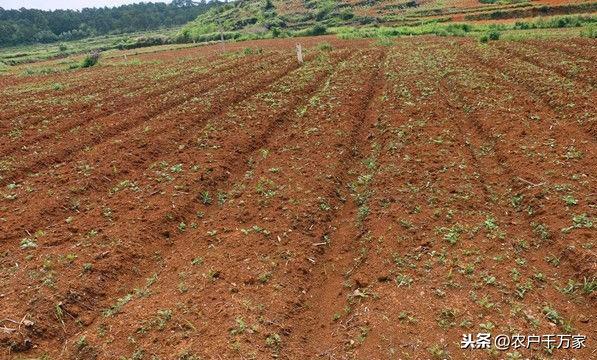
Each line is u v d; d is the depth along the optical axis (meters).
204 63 27.31
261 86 17.64
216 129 12.36
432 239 6.69
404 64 19.78
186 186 9.09
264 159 10.34
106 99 17.72
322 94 15.19
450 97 13.96
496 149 9.68
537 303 5.39
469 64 18.67
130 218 8.00
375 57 22.75
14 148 12.08
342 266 6.68
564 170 8.20
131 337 5.35
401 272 6.11
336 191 8.74
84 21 120.75
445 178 8.46
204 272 6.41
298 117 13.28
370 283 6.04
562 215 6.88
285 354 5.07
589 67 16.09
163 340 5.26
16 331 5.48
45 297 5.99
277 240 7.12
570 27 34.50
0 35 98.38
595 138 9.65
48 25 113.88
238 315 5.54
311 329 5.58
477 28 38.53
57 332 5.66
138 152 10.99
